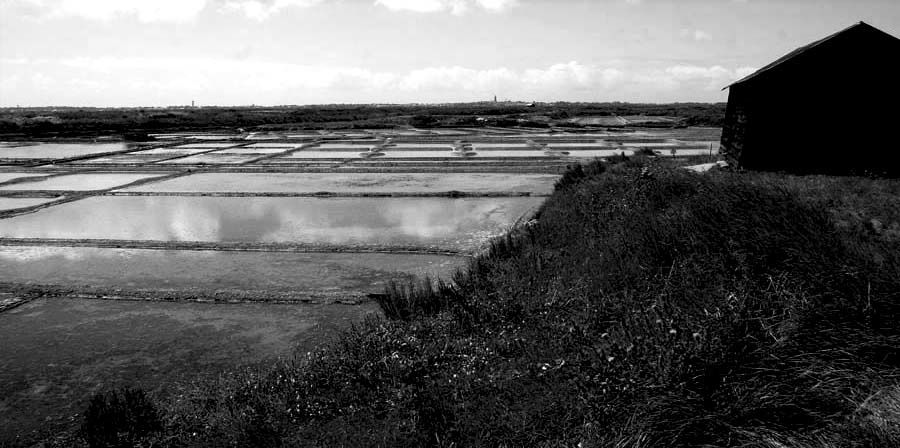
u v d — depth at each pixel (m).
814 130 12.69
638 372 3.53
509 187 16.23
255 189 16.53
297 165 22.17
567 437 3.32
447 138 35.44
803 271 4.41
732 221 5.80
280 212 13.16
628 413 3.31
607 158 14.66
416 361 4.45
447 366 4.44
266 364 5.33
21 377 5.23
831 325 3.54
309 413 3.97
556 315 5.10
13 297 7.42
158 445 3.87
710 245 5.52
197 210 13.52
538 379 4.04
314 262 8.93
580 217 9.02
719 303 4.19
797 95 12.67
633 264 5.86
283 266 8.73
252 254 9.48
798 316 3.70
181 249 9.88
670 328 3.87
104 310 6.96
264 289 7.62
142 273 8.46
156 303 7.18
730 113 15.12
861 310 3.57
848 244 4.68
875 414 2.70
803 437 2.79
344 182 17.69
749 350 3.59
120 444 3.86
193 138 38.00
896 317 3.43
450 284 6.87
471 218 12.11
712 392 3.30
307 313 6.72
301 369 4.69
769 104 12.93
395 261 8.91
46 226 11.81
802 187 8.88
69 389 4.99
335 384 4.33
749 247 5.15
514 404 3.79
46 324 6.53
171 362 5.47
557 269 6.64
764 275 4.61
